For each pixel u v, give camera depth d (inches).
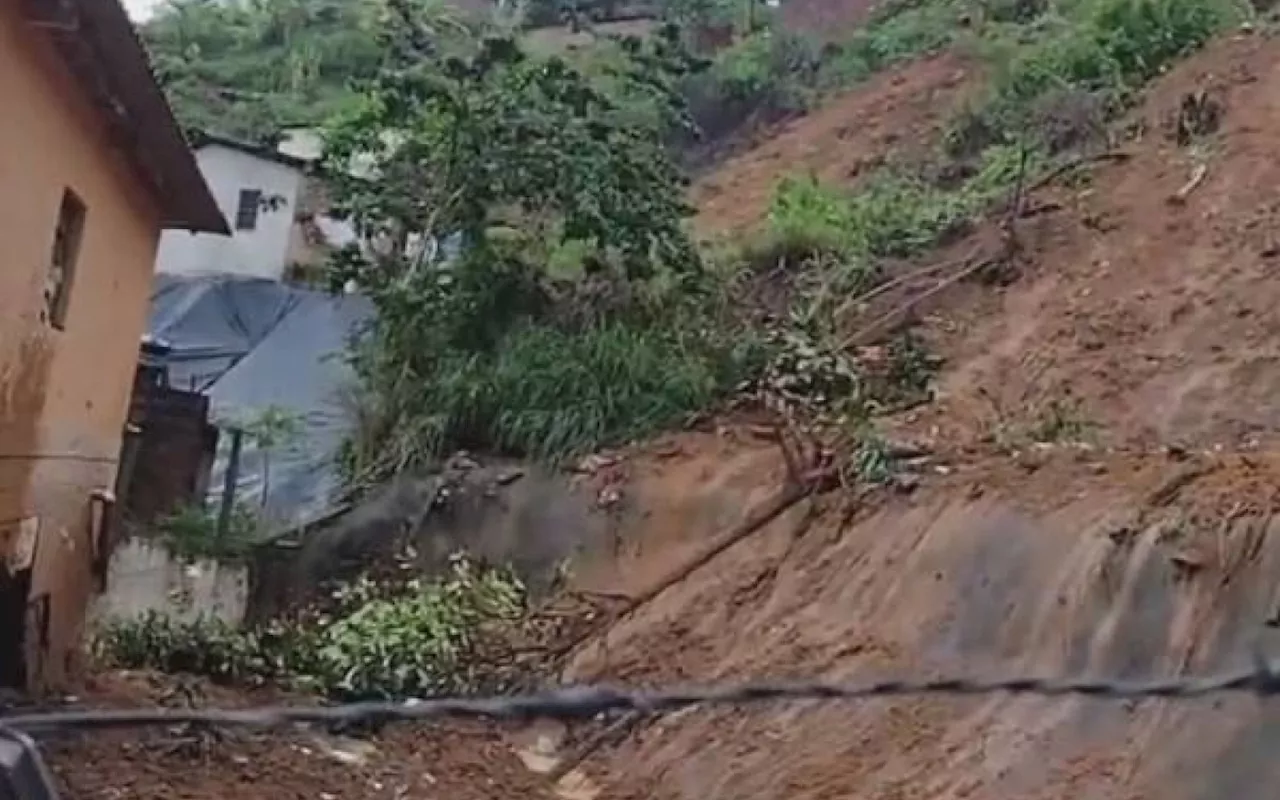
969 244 685.3
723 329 621.9
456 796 378.0
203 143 1008.2
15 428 345.7
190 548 582.9
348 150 689.6
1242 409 474.3
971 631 357.7
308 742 400.2
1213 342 525.7
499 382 595.2
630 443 569.6
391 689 478.3
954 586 376.8
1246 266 567.5
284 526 616.4
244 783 354.3
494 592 517.7
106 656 494.9
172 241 1000.2
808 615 418.6
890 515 432.5
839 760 345.1
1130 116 748.6
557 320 624.4
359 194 673.6
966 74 948.0
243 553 586.2
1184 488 345.7
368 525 582.6
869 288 669.9
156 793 327.9
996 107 824.3
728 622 446.0
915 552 402.6
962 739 325.4
